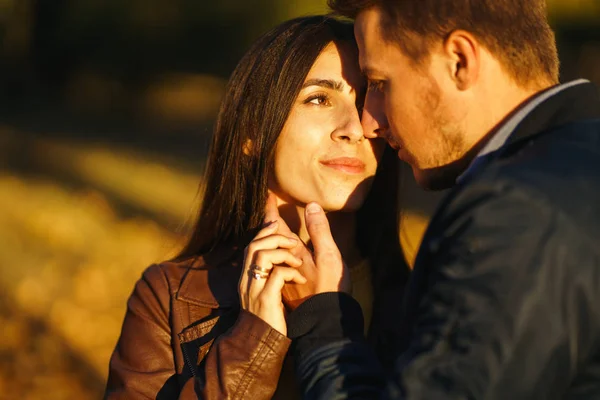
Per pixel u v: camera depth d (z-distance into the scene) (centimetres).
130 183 1983
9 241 1362
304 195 356
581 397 239
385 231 388
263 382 314
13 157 2425
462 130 276
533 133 263
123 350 354
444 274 244
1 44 4006
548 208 240
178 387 343
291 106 349
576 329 234
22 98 4072
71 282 1122
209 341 344
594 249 237
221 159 374
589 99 270
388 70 284
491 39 269
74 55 4009
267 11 3170
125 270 1194
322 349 293
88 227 1464
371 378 281
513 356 229
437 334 239
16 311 992
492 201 244
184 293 353
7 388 791
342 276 320
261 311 318
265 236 333
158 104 4172
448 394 232
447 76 274
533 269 233
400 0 278
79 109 3978
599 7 2561
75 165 2288
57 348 884
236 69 367
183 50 3881
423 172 294
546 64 277
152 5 3678
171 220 1520
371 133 339
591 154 253
